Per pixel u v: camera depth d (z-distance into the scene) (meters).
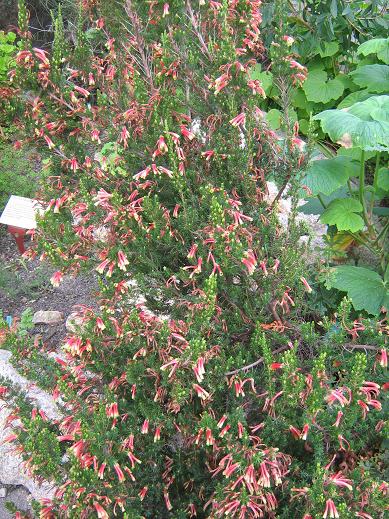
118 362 2.21
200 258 2.12
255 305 2.34
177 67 2.32
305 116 4.91
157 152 2.18
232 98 2.20
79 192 2.39
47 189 2.49
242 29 2.34
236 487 1.91
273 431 2.02
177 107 2.41
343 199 3.20
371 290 2.90
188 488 2.30
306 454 2.20
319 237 3.67
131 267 2.32
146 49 2.57
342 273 2.99
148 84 2.52
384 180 3.58
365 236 3.53
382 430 2.11
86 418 2.09
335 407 2.06
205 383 2.09
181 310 2.33
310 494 1.82
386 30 4.71
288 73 2.38
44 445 1.92
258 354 2.23
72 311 3.88
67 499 1.86
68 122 2.37
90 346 2.04
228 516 1.88
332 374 2.32
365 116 2.86
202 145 2.45
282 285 2.22
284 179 2.49
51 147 2.31
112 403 2.00
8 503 2.27
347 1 4.51
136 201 2.20
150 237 2.24
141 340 2.10
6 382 2.30
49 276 4.17
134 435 2.09
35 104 2.27
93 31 3.22
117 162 2.48
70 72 2.47
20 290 4.12
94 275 4.14
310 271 2.73
